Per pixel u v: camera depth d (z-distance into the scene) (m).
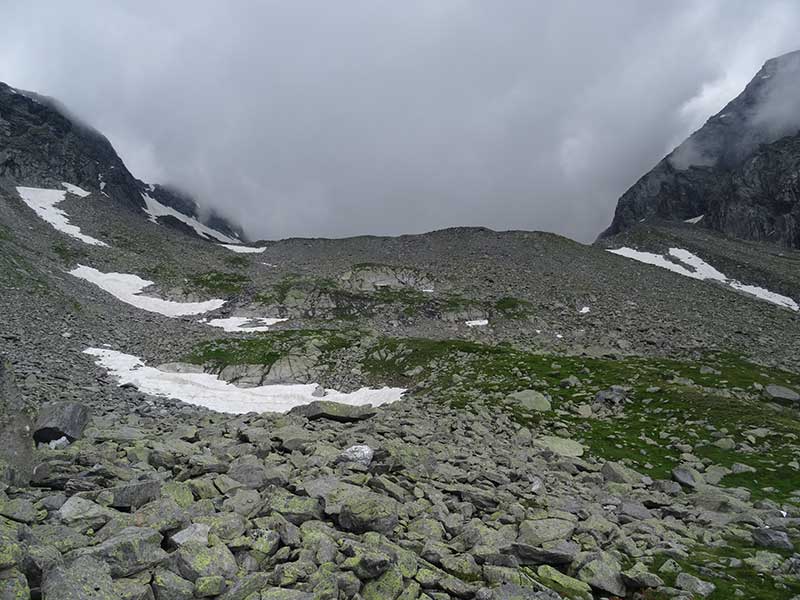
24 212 115.88
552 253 137.00
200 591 8.55
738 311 97.38
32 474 12.92
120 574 8.48
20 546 8.04
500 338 82.56
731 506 19.38
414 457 19.12
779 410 38.72
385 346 62.28
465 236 156.62
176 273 107.12
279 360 59.84
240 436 20.11
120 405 31.97
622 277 119.38
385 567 9.78
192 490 12.96
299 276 116.75
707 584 12.05
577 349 69.06
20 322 52.44
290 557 10.12
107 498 11.20
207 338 68.56
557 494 18.92
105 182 183.12
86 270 96.38
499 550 12.38
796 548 14.94
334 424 26.59
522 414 33.69
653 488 22.52
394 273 116.38
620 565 12.79
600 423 33.06
